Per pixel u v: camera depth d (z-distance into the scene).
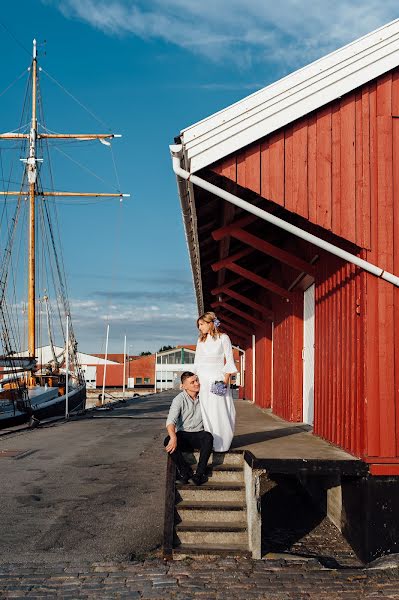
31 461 11.20
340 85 7.02
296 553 6.54
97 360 85.69
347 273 7.43
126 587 4.84
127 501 7.92
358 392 6.86
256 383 20.02
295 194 7.00
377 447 6.53
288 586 4.88
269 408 16.88
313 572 5.24
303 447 7.57
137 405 32.81
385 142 7.02
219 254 11.60
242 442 8.13
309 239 6.80
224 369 7.19
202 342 7.38
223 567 5.36
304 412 11.52
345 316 7.49
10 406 22.77
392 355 6.69
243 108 6.95
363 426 6.63
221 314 21.66
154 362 82.25
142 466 10.63
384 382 6.65
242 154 7.02
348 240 6.91
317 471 6.41
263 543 6.85
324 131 7.07
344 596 4.66
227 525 6.21
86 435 15.88
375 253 6.87
